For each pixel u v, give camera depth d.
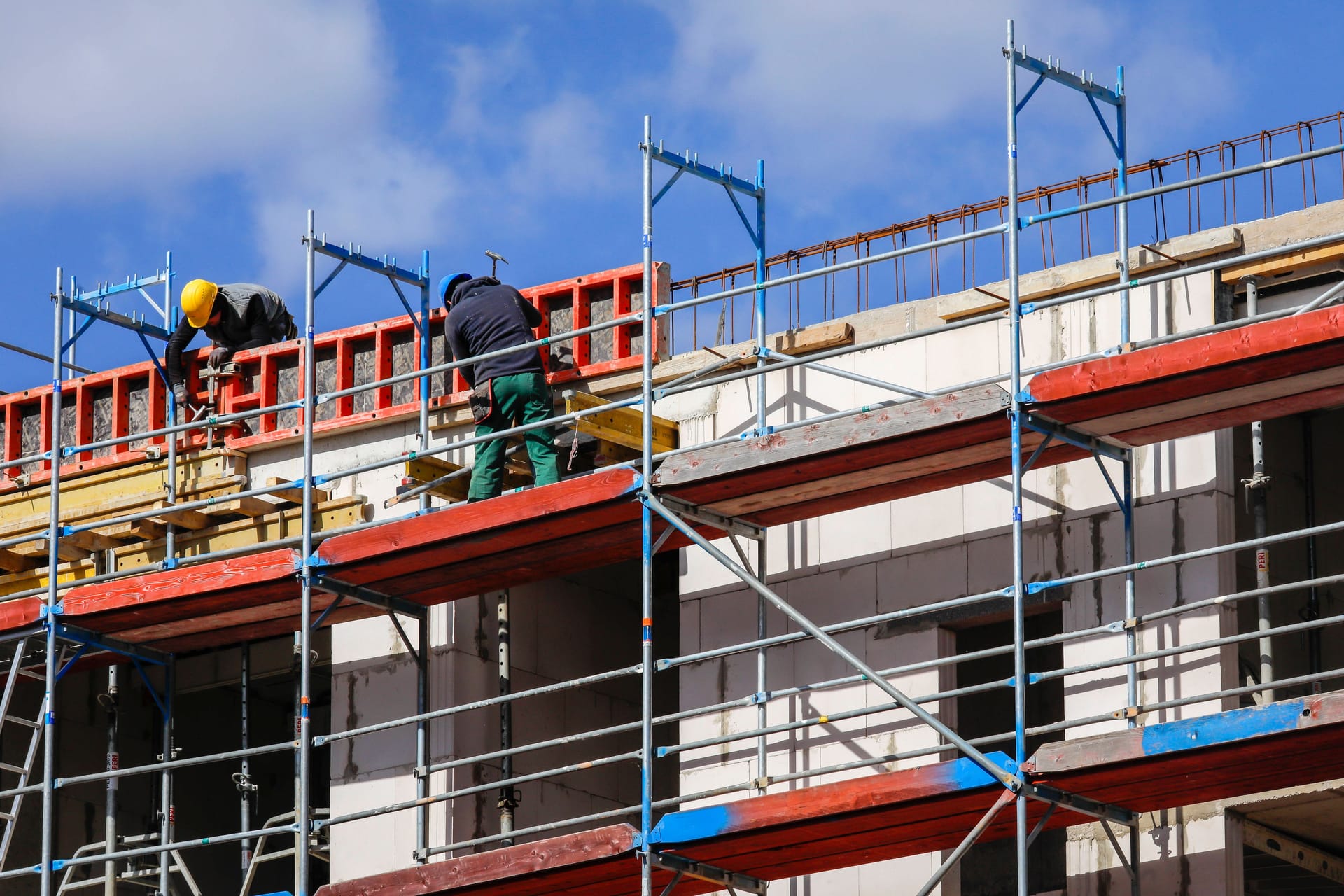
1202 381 26.75
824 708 31.77
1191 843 28.44
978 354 31.77
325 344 37.81
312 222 34.03
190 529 37.78
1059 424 28.16
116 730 37.22
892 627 31.47
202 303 38.44
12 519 39.84
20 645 34.34
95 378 40.00
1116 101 30.66
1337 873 31.33
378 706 35.22
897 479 30.06
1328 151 26.52
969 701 34.12
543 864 28.95
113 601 33.44
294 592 32.97
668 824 27.95
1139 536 29.69
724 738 29.22
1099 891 28.97
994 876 33.41
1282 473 31.61
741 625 32.78
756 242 33.50
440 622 35.03
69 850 40.66
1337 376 26.69
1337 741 24.45
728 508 31.06
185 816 42.91
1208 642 26.62
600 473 29.89
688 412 34.25
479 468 32.62
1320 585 28.92
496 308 33.12
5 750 40.38
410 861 34.16
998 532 30.91
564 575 34.88
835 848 28.66
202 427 34.88
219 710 44.12
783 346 33.62
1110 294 30.70
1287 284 30.06
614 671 29.66
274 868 44.69
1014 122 28.30
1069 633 28.81
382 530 31.58
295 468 37.47
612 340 35.53
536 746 30.22
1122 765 25.20
